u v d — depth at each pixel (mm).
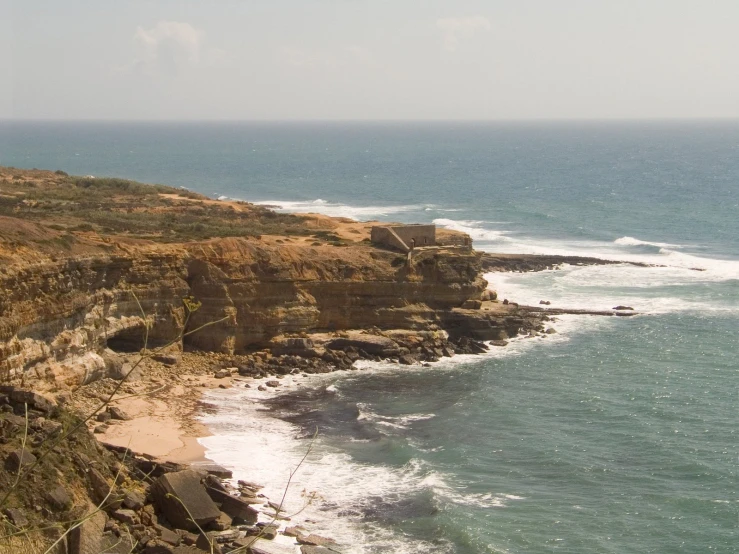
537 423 61688
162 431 57344
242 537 43031
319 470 52781
